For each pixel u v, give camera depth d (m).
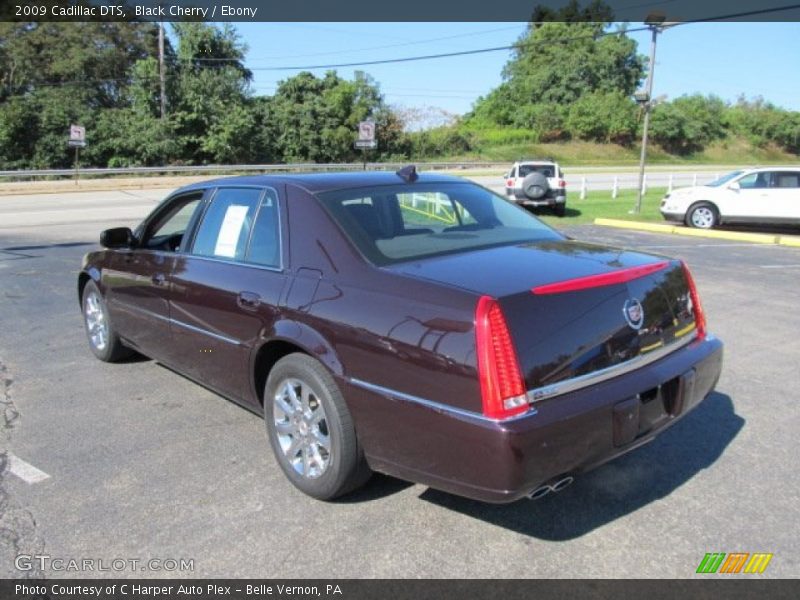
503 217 4.17
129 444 4.19
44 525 3.29
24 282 9.55
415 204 3.90
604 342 3.04
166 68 44.16
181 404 4.85
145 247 5.10
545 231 4.12
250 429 4.41
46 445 4.18
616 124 71.69
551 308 2.91
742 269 10.39
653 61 19.00
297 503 3.48
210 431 4.38
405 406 2.97
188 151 44.31
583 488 3.61
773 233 16.02
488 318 2.76
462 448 2.80
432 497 3.54
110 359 5.75
